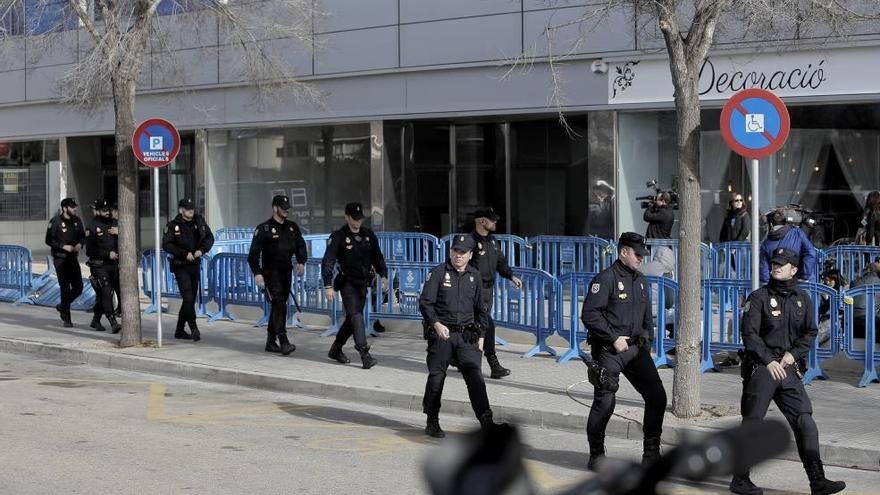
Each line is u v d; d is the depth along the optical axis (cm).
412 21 2139
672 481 172
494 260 1191
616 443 960
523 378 1200
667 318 1260
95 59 1465
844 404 1041
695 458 159
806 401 763
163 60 2148
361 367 1295
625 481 162
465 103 2086
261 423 1031
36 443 912
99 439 935
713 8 980
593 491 163
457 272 949
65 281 1695
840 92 1694
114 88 1445
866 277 1291
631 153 1925
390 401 1134
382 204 2227
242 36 1830
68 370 1369
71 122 2786
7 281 2073
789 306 760
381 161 2219
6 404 1105
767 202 1858
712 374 1201
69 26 1788
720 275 1655
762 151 955
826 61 1695
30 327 1700
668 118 1891
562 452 918
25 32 1864
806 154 1812
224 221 2516
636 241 830
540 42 1961
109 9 1457
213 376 1288
